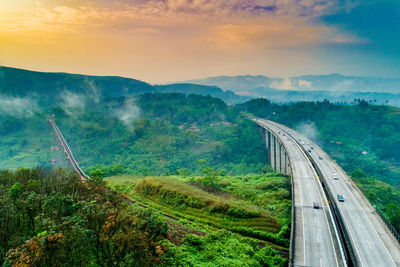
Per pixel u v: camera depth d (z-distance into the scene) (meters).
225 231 54.72
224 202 71.38
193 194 77.06
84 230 37.62
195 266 40.97
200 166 174.12
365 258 41.25
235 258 46.03
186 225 62.41
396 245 44.75
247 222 64.81
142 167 164.00
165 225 45.72
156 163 180.38
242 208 67.88
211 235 52.31
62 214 45.00
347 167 176.62
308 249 44.09
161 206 76.19
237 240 52.97
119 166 144.75
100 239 38.72
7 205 45.25
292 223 52.19
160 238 43.91
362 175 130.12
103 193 58.91
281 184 100.75
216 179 101.88
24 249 33.41
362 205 60.91
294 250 43.84
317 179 79.19
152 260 38.25
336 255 42.38
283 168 133.88
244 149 197.25
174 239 50.25
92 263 37.69
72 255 35.28
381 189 109.81
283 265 47.91
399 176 169.25
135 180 109.19
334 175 80.62
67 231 37.69
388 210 81.94
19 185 53.72
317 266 39.81
